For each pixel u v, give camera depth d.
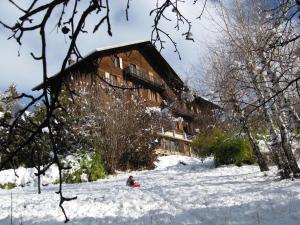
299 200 10.20
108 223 9.48
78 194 14.66
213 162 27.73
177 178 21.48
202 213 9.88
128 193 13.98
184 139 44.22
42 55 1.81
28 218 10.03
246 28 15.82
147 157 30.16
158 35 2.57
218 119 26.25
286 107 14.62
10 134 1.80
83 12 1.86
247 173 20.81
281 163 15.96
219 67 20.81
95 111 26.97
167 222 9.31
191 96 24.48
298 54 6.96
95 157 25.31
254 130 23.56
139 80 38.31
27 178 23.28
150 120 31.67
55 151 1.87
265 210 9.65
